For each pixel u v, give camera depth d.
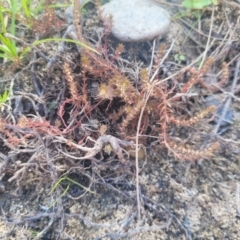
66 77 0.17
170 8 0.22
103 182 0.17
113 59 0.19
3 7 0.19
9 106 0.18
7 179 0.18
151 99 0.17
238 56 0.20
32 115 0.18
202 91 0.19
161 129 0.18
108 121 0.18
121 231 0.16
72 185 0.18
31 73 0.19
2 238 0.16
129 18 0.20
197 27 0.21
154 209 0.17
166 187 0.17
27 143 0.17
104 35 0.19
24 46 0.19
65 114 0.18
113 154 0.18
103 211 0.17
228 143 0.18
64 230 0.17
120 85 0.16
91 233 0.16
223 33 0.21
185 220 0.17
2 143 0.18
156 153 0.18
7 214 0.17
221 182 0.17
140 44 0.20
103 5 0.21
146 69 0.17
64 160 0.17
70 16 0.20
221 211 0.17
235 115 0.19
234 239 0.16
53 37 0.20
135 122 0.18
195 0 0.21
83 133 0.18
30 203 0.17
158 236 0.16
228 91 0.20
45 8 0.19
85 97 0.17
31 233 0.17
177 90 0.19
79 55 0.19
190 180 0.18
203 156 0.16
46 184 0.17
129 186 0.17
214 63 0.20
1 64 0.19
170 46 0.20
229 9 0.21
